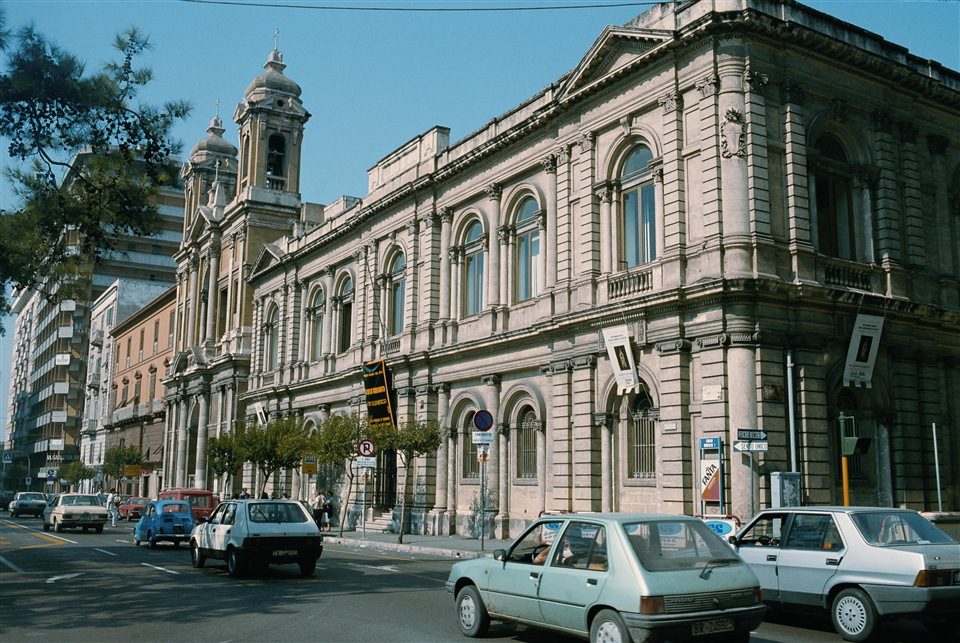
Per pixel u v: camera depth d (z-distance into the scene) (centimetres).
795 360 2241
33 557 2533
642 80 2566
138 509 5459
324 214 5178
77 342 11431
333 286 4488
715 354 2223
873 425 2461
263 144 5934
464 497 3278
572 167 2845
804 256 2297
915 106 2742
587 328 2648
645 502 2414
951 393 2647
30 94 1788
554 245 2898
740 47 2334
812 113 2455
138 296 9912
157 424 7781
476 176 3347
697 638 964
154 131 1947
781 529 1320
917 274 2594
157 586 1777
